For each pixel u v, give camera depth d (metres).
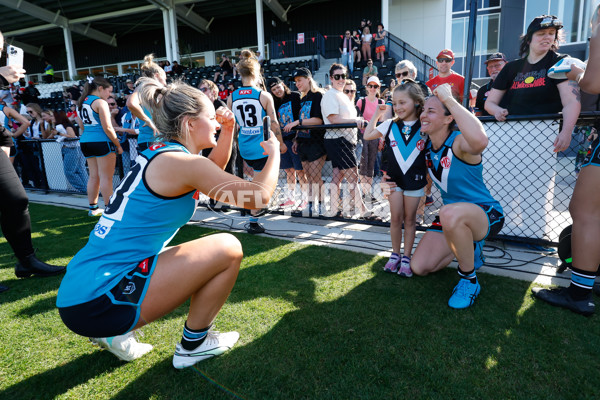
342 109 3.60
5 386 1.47
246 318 1.91
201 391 1.42
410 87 2.22
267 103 3.15
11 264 2.76
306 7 17.03
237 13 17.70
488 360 1.55
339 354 1.61
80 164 5.55
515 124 2.79
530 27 2.64
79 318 1.24
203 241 1.41
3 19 17.17
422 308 1.97
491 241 3.06
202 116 1.33
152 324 1.88
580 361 1.54
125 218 1.25
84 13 16.77
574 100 2.37
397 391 1.40
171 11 15.57
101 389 1.45
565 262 2.30
